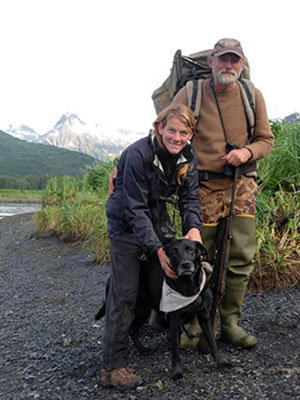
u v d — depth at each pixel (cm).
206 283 289
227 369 299
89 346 379
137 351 351
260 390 271
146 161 276
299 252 493
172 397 272
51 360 359
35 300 541
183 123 269
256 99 324
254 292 455
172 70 401
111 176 312
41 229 1020
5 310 513
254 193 333
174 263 271
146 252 301
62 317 464
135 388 289
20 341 408
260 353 322
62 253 808
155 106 438
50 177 1359
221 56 303
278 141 647
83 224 888
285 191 600
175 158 283
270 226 534
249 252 330
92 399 285
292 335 349
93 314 464
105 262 683
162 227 294
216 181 328
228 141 322
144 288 312
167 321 298
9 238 1053
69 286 590
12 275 696
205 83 329
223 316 340
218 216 332
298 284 457
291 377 283
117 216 293
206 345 327
